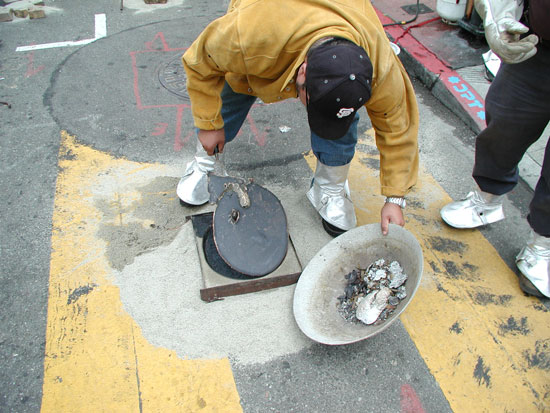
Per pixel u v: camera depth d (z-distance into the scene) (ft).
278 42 4.21
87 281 6.40
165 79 10.89
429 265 6.81
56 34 12.75
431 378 5.51
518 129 5.70
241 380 5.43
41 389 5.28
